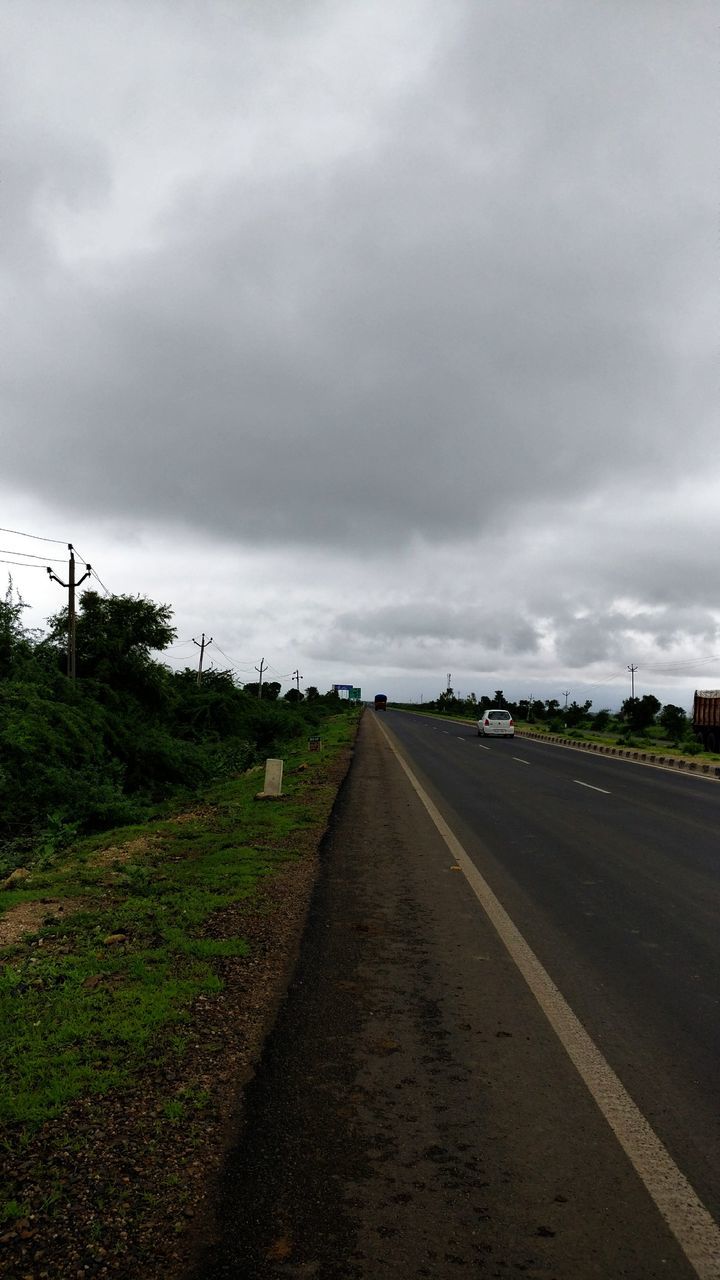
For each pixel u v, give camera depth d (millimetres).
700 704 34406
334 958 5492
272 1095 3537
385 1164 3016
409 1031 4289
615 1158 3088
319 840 10172
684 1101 3566
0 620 24031
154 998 4613
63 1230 2631
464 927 6332
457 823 11844
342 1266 2467
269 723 39344
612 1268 2475
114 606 31500
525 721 71938
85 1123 3273
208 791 18656
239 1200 2785
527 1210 2758
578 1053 4047
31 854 11164
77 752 18750
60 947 5715
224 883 7590
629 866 8891
